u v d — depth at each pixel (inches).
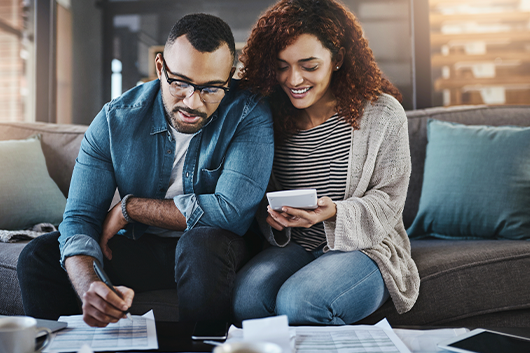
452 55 121.2
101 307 33.2
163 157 50.9
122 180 50.4
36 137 80.1
